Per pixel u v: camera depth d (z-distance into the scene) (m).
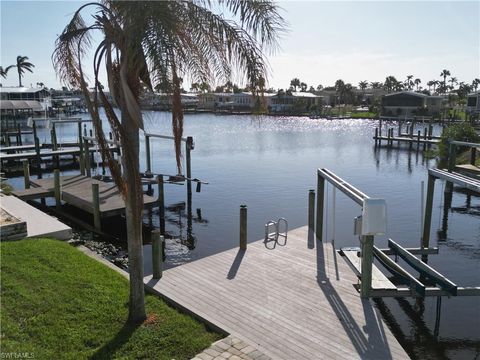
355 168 28.61
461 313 8.93
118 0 5.26
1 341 5.65
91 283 7.70
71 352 5.69
